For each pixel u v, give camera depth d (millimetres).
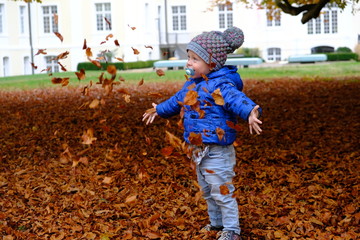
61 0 36531
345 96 14711
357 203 5145
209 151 4184
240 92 3982
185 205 5277
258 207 5180
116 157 7480
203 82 4152
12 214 5168
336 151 7594
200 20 41156
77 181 6352
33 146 8547
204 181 4406
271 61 39000
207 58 4102
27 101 15906
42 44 36719
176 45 41594
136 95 17094
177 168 6727
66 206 5352
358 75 22547
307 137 8797
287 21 39062
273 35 39344
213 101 4086
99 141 8797
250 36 39625
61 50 36562
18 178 6555
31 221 4945
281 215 4945
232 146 4309
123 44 36469
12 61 33906
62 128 10383
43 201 5570
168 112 4375
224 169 4211
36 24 36500
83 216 5023
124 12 36406
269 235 4434
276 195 5520
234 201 4305
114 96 16812
